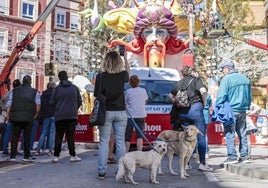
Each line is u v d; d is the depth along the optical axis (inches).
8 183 277.1
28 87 395.2
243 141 370.3
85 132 532.4
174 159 421.4
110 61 291.3
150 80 535.8
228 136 364.2
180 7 823.7
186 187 270.2
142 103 375.9
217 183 285.7
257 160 392.5
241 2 1380.4
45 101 460.1
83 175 307.6
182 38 896.3
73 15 1822.1
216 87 859.4
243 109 363.9
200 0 852.6
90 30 1352.1
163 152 284.7
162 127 466.3
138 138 374.6
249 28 1398.9
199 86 335.3
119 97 291.0
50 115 458.6
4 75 700.0
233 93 360.8
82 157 435.2
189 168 353.7
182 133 311.3
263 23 1393.9
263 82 1416.1
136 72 549.3
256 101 1411.2
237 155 402.0
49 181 282.2
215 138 569.3
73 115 381.4
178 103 338.0
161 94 514.0
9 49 1603.1
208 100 408.5
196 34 964.6
